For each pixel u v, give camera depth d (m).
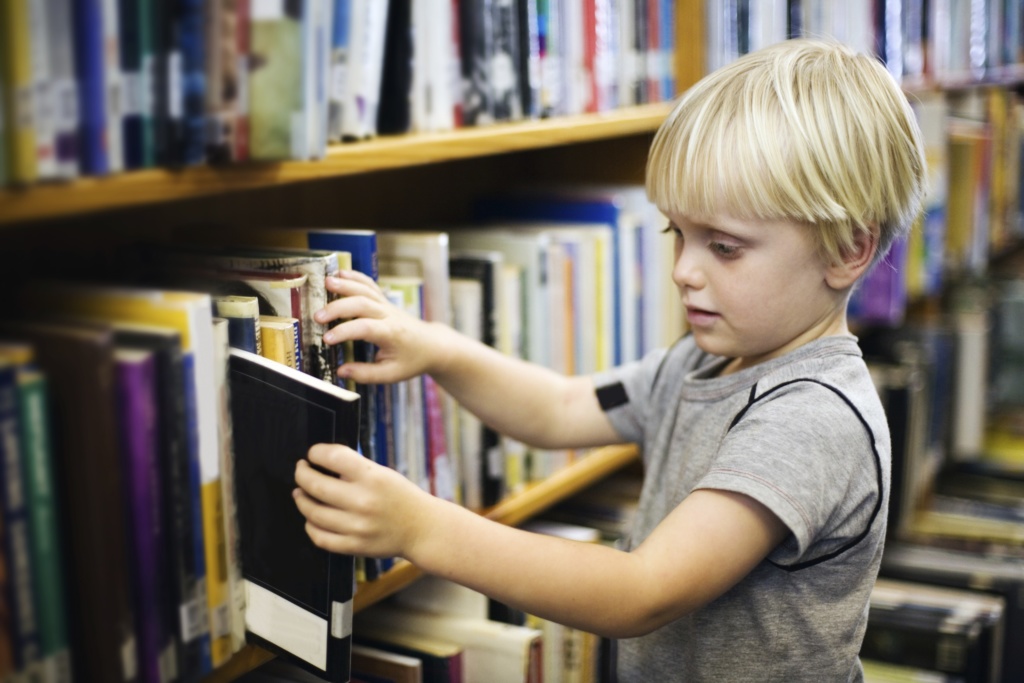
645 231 1.40
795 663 0.90
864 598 0.92
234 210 1.09
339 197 1.25
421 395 0.98
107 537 0.62
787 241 0.86
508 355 1.16
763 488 0.80
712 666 0.93
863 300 1.92
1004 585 1.83
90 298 0.70
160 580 0.67
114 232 0.94
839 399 0.87
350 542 0.69
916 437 2.03
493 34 1.04
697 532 0.80
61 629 0.62
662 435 1.02
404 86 0.93
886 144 0.88
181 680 0.70
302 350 0.82
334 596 0.70
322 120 0.75
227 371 0.73
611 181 1.52
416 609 1.14
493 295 1.11
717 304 0.88
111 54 0.61
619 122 1.21
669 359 1.11
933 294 2.28
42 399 0.59
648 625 0.79
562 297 1.24
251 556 0.76
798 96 0.85
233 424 0.74
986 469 2.35
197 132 0.66
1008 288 2.58
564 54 1.17
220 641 0.74
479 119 1.03
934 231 2.06
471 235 1.23
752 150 0.83
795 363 0.90
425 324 0.96
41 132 0.57
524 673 1.04
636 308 1.39
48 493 0.60
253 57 0.69
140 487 0.65
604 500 1.49
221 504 0.73
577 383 1.11
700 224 0.88
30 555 0.60
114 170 0.62
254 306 0.76
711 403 0.95
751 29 1.50
